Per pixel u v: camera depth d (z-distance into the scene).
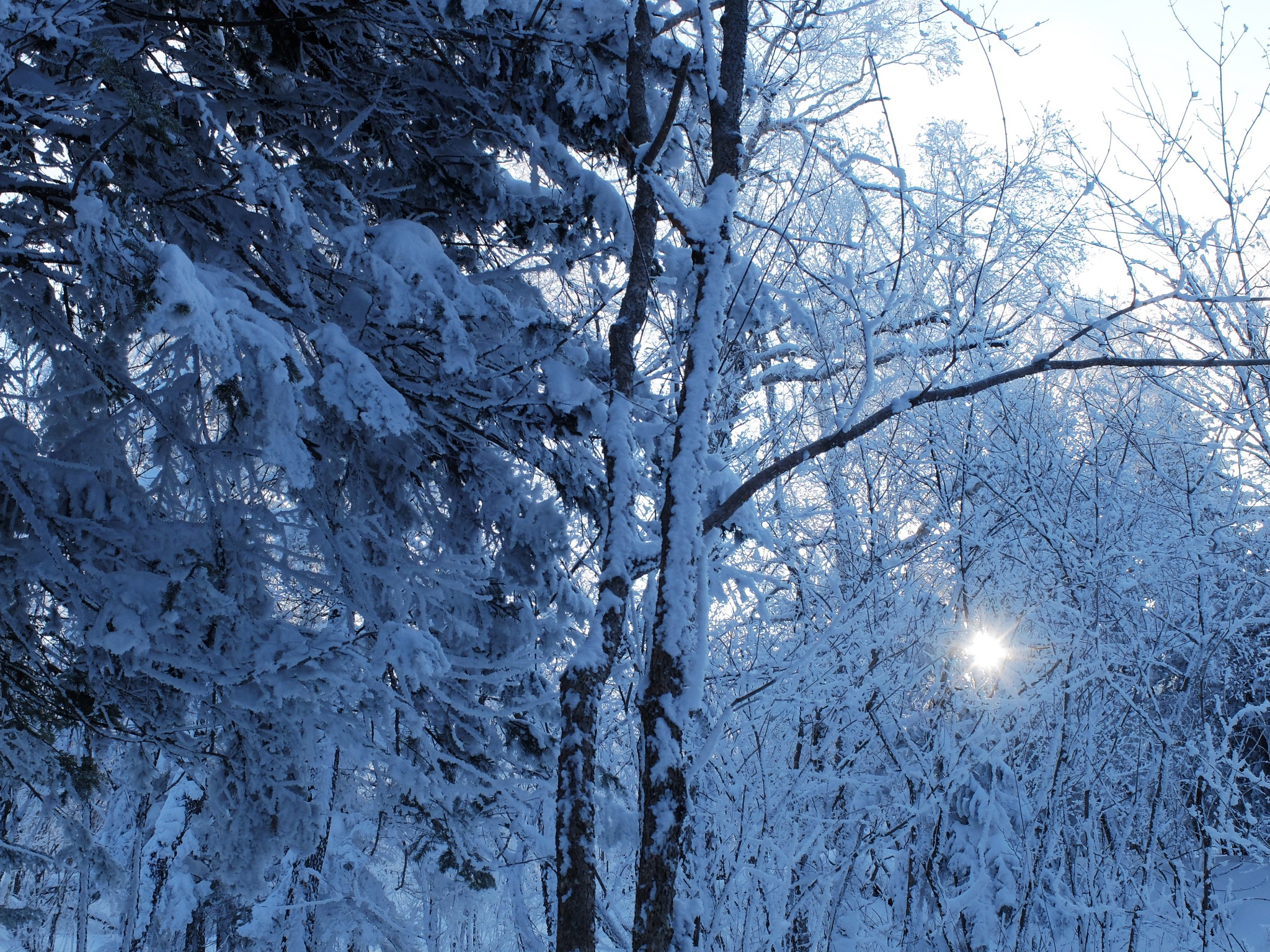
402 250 4.93
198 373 4.61
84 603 4.62
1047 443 6.50
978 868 5.43
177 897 12.91
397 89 5.89
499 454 5.99
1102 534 6.16
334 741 5.33
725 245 4.50
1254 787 5.71
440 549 5.90
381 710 5.23
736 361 5.57
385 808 6.55
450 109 6.12
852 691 5.74
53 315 4.64
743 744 5.66
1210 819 5.56
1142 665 5.73
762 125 7.31
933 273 7.28
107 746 5.82
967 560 6.57
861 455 7.19
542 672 6.97
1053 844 5.34
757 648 5.99
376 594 5.38
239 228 4.98
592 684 4.28
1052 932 5.18
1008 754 5.84
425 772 5.90
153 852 13.14
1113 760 6.06
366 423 4.42
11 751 5.31
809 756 6.12
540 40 5.66
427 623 5.55
